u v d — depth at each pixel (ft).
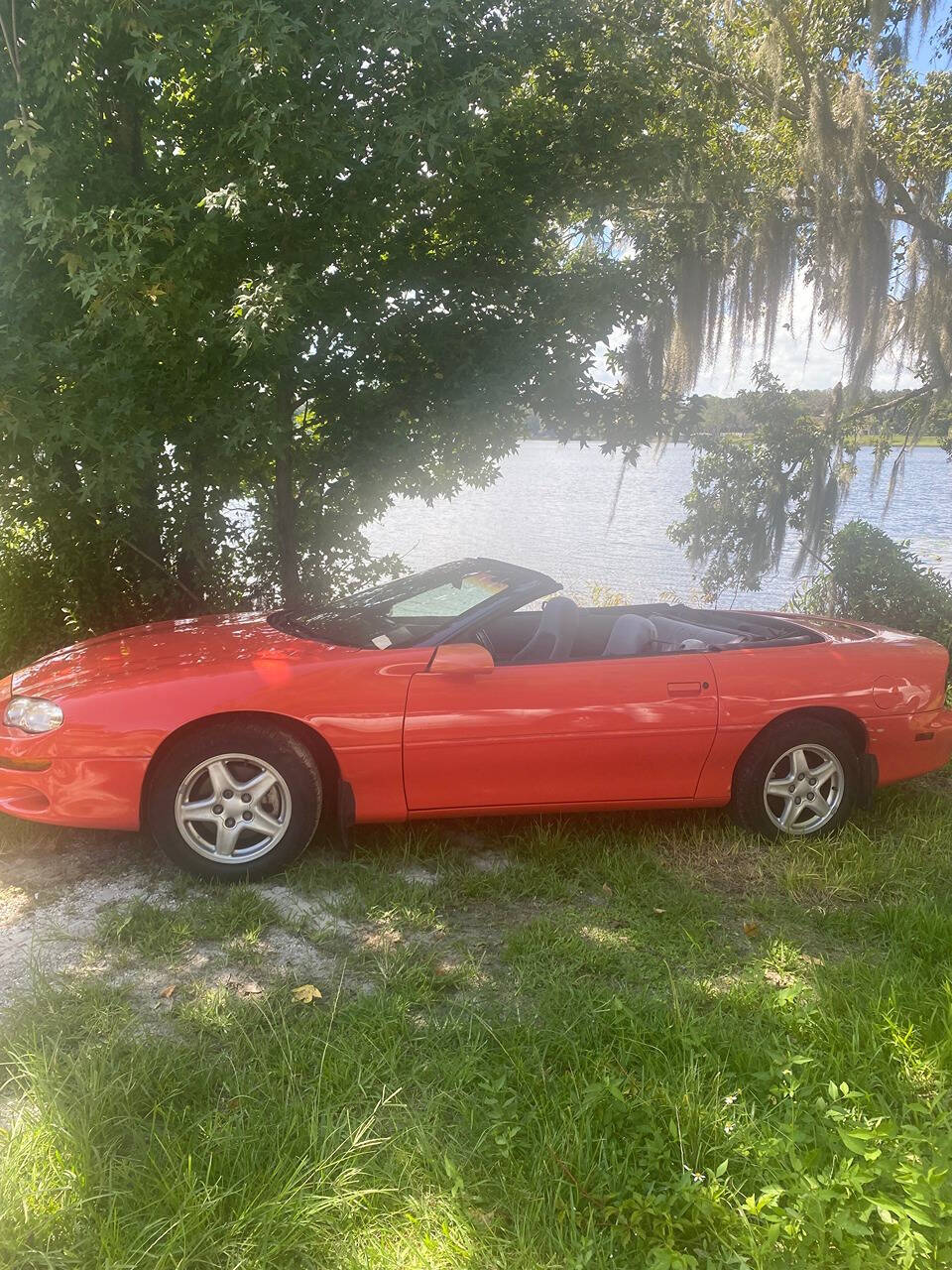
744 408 28.99
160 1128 7.47
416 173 18.20
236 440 18.53
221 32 15.47
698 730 13.46
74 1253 6.22
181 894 12.17
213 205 15.92
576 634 15.38
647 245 23.70
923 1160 6.87
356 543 24.73
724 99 26.53
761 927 11.61
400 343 20.74
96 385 17.21
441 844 13.83
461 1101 7.84
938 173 27.61
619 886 12.50
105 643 14.90
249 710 12.30
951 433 29.25
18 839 13.93
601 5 20.93
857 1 26.27
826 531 28.89
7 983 10.02
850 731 14.47
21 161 15.17
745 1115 7.52
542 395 21.33
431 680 12.80
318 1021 9.08
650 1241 6.33
